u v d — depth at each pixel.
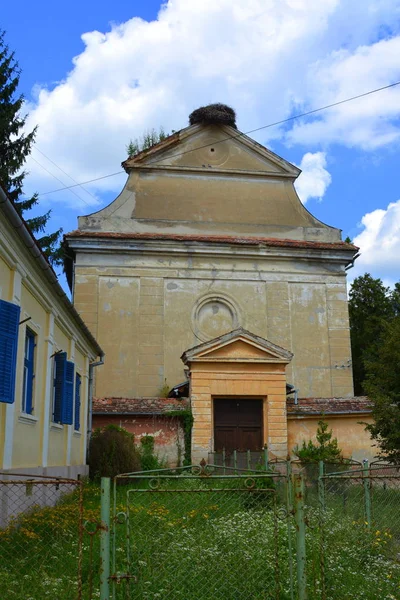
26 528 8.02
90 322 28.05
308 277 30.17
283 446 23.34
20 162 29.94
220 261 29.66
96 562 7.29
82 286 28.38
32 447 12.18
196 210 30.84
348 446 23.64
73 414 16.17
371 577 7.35
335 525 8.62
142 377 27.75
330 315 29.88
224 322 29.09
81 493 5.90
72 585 6.66
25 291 11.45
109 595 5.97
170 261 29.28
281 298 29.69
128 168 30.89
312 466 16.08
